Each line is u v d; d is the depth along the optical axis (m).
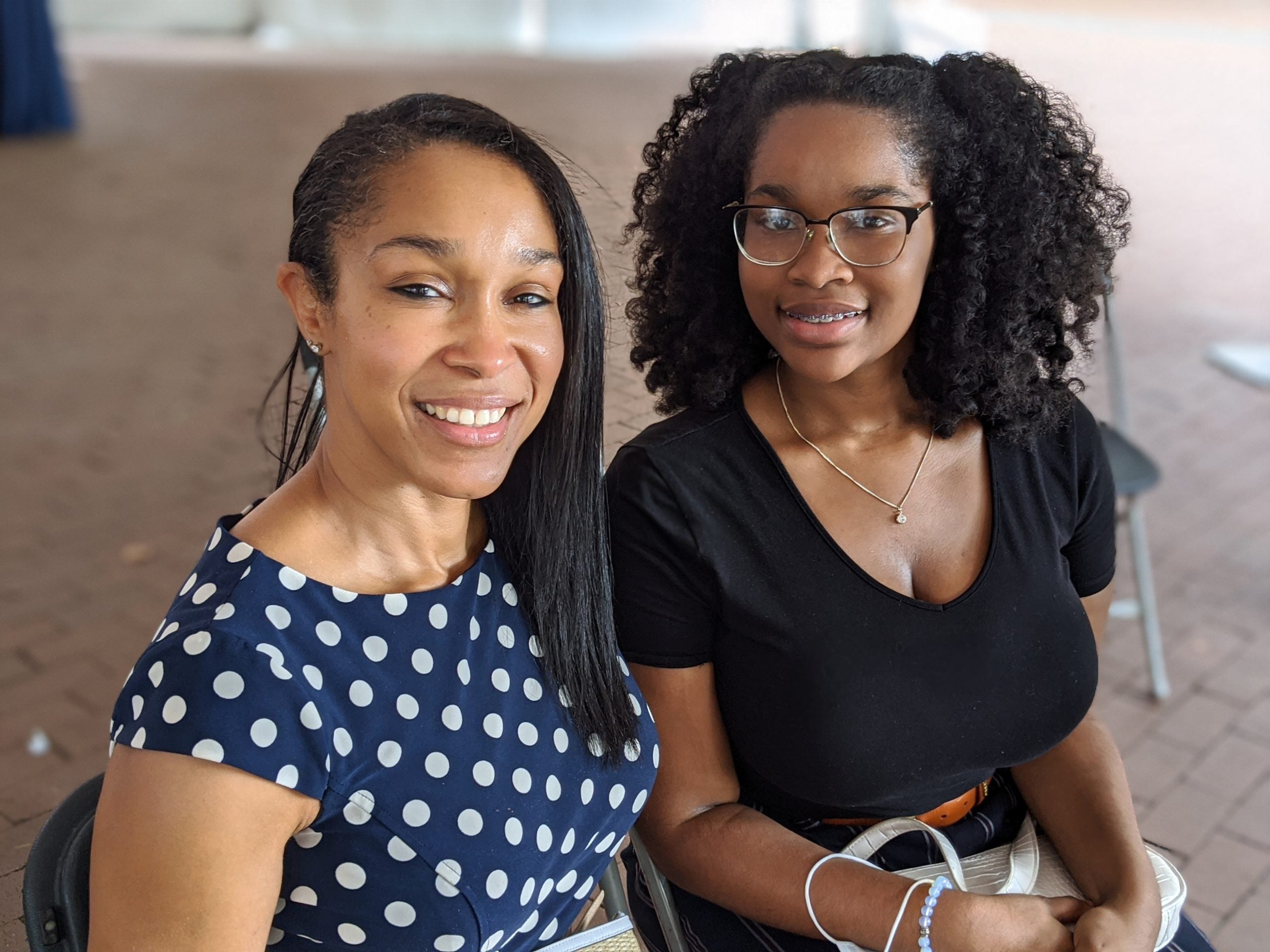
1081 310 1.72
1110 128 10.27
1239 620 3.99
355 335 1.22
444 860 1.26
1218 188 8.97
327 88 12.90
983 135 1.54
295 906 1.24
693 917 1.68
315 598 1.25
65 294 7.18
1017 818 1.73
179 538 4.54
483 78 12.86
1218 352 5.92
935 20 6.59
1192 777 3.29
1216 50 13.96
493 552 1.42
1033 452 1.68
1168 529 4.54
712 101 1.71
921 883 1.50
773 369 1.68
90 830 1.24
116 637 3.93
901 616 1.56
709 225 1.66
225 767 1.11
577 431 1.40
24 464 5.11
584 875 1.46
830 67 1.52
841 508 1.61
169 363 6.15
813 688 1.53
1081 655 1.64
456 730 1.30
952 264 1.59
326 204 1.22
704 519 1.56
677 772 1.61
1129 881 1.58
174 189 9.39
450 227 1.19
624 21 16.86
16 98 10.98
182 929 1.10
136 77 13.89
